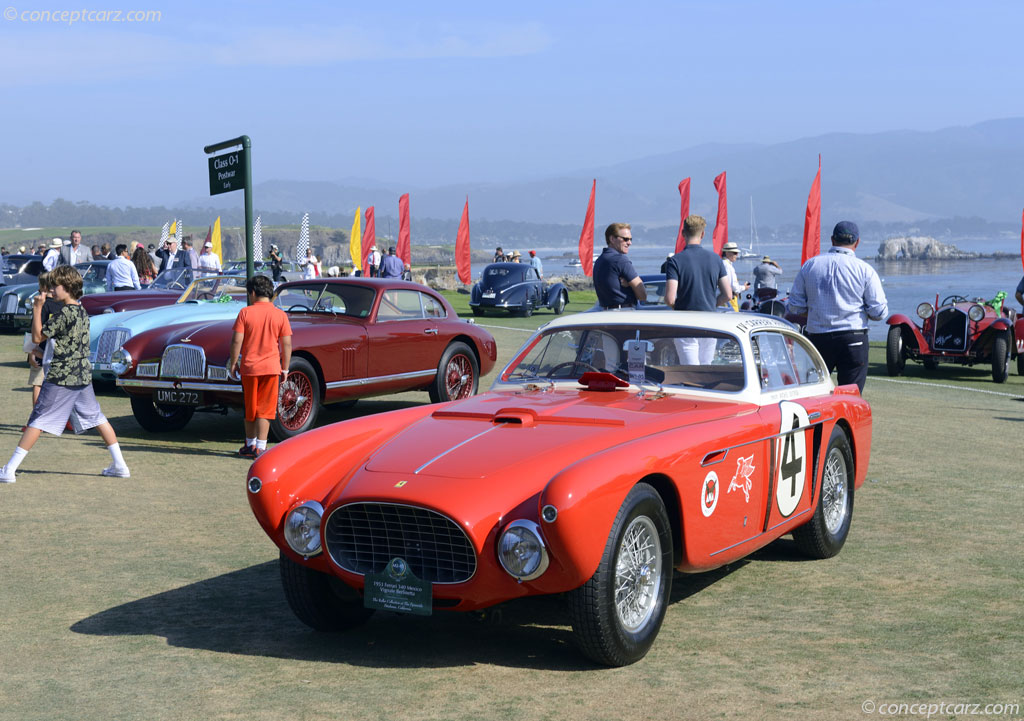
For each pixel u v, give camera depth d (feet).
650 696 12.82
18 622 15.96
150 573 18.69
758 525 16.94
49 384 26.08
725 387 17.61
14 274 79.20
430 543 13.74
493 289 99.66
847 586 17.93
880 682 13.23
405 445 15.14
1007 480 27.66
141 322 40.57
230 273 46.34
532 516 13.17
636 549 14.20
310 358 32.78
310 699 12.84
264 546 20.61
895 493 25.90
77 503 24.11
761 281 71.05
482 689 13.15
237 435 34.53
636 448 14.07
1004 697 12.67
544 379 18.56
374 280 36.63
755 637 15.15
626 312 19.29
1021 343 55.98
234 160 36.65
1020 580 18.24
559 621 16.12
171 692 13.08
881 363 65.67
